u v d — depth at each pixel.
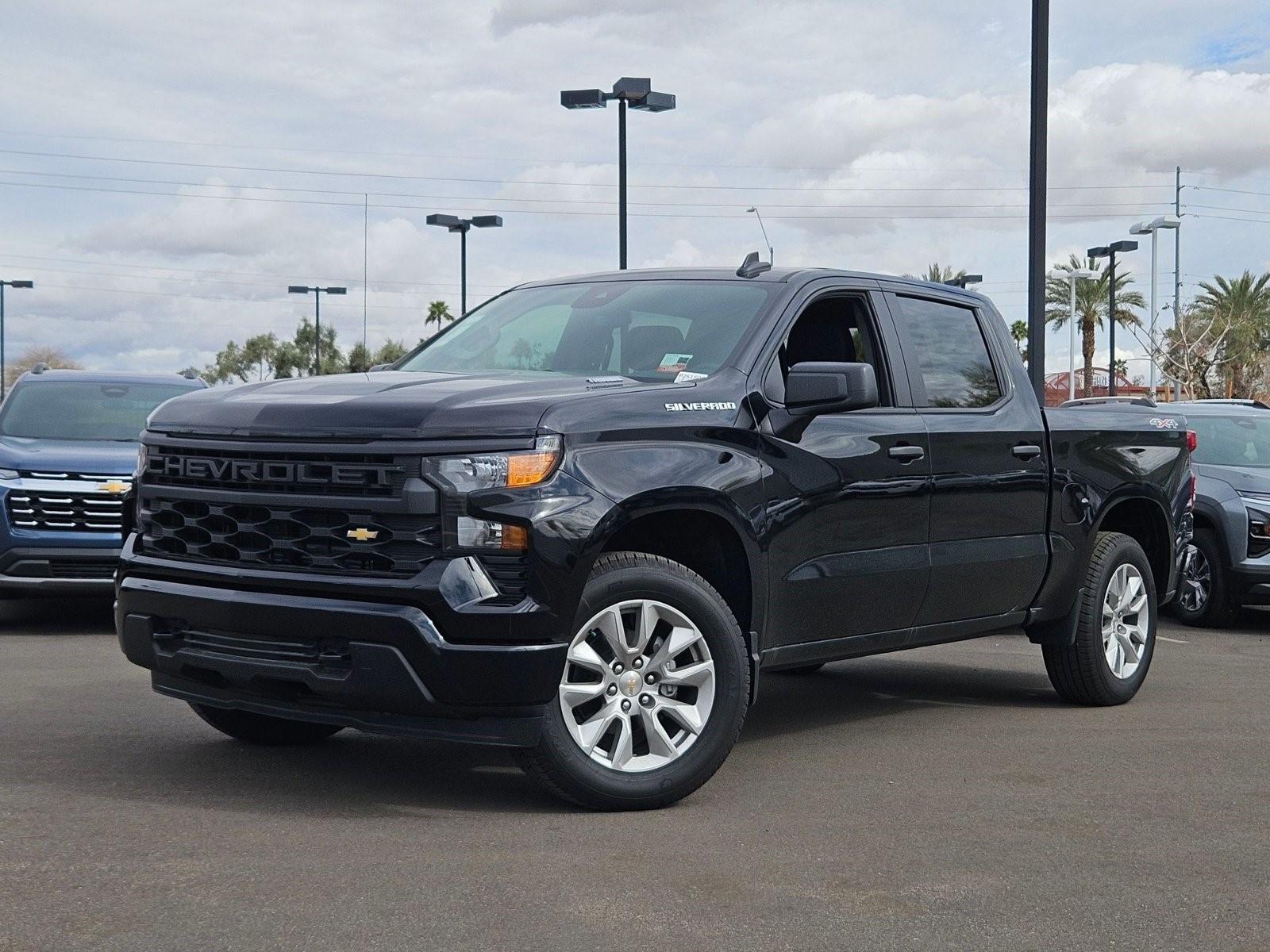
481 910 3.79
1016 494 6.68
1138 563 7.52
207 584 4.94
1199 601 11.49
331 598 4.66
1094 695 7.32
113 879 3.95
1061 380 57.97
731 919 3.78
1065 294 55.25
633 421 4.95
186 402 5.30
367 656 4.57
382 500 4.62
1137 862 4.41
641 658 4.93
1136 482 7.49
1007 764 5.85
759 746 6.23
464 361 6.05
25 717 6.30
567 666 4.76
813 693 7.84
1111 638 7.39
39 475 9.59
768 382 5.55
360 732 6.21
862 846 4.51
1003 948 3.62
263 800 4.92
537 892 3.95
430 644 4.51
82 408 10.99
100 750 5.64
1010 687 8.08
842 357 6.07
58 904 3.73
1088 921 3.84
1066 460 7.02
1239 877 4.27
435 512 4.58
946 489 6.25
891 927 3.76
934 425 6.24
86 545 9.59
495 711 4.63
